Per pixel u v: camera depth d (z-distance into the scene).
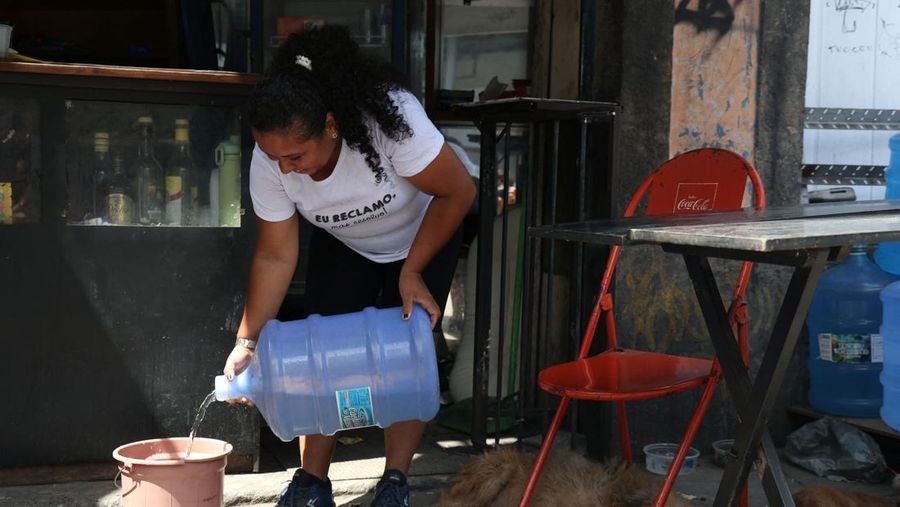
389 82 2.82
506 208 4.08
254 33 5.19
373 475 3.81
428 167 2.82
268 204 2.97
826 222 2.36
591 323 3.26
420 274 3.04
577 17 4.54
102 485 3.63
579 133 4.26
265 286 3.05
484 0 5.24
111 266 3.63
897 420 3.95
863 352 4.16
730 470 2.49
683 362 3.12
